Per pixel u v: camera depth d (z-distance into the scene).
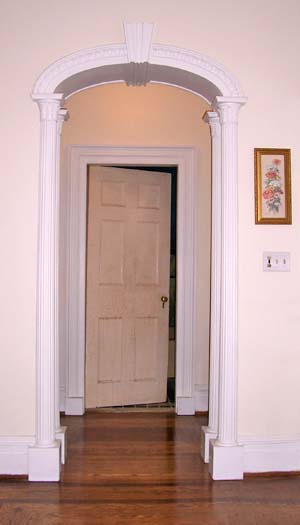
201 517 2.68
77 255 4.69
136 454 3.58
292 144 3.23
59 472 3.12
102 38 3.14
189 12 3.17
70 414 4.62
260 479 3.15
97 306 4.88
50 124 3.10
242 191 3.21
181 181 4.71
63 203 4.67
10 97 3.12
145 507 2.78
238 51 3.20
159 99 4.70
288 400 3.22
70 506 2.78
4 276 3.12
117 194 4.96
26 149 3.12
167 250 5.12
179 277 4.71
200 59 3.14
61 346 4.66
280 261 3.22
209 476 3.19
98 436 3.99
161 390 5.10
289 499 2.88
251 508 2.78
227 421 3.15
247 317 3.21
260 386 3.21
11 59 3.12
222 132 3.19
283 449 3.21
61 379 4.66
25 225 3.13
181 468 3.33
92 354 4.86
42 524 2.60
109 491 2.97
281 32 3.22
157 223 5.10
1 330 3.12
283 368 3.22
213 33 3.19
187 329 4.69
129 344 4.99
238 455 3.14
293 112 3.23
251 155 3.21
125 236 4.99
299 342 3.23
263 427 3.21
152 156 4.71
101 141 4.68
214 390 3.39
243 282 3.21
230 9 3.20
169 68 3.19
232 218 3.16
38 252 3.11
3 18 3.12
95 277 4.88
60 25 3.13
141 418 4.53
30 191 3.13
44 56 3.13
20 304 3.12
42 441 3.10
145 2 3.15
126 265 4.99
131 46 3.12
